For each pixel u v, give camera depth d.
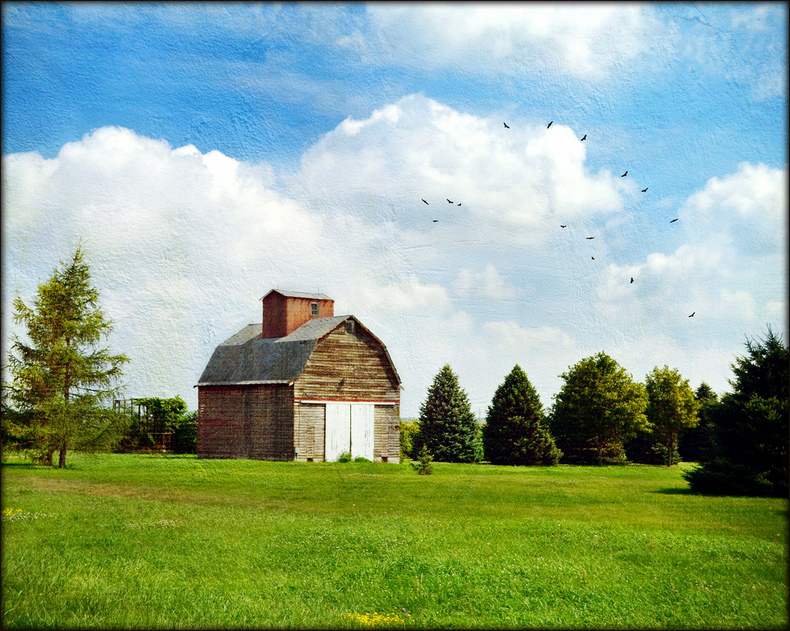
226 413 44.06
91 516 17.73
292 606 10.66
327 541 15.09
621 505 23.03
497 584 12.11
